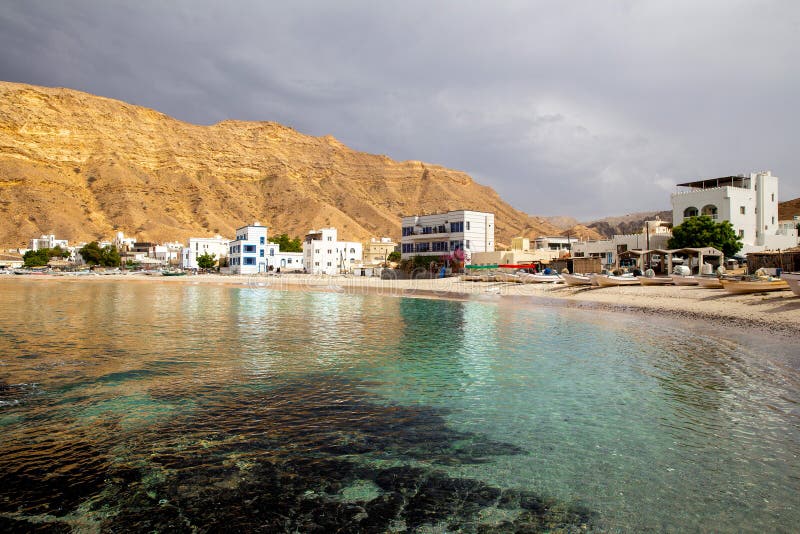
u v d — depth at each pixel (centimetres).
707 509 793
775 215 6631
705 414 1229
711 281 4109
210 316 3506
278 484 870
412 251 9238
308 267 12719
